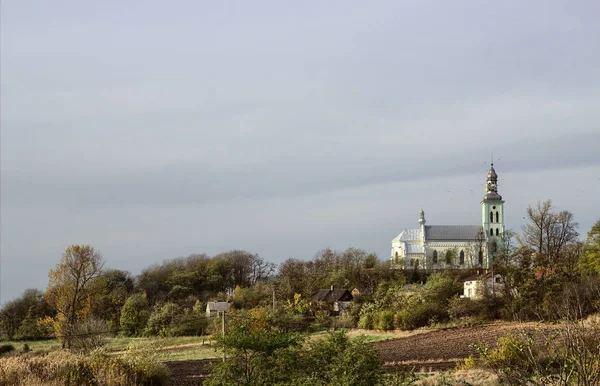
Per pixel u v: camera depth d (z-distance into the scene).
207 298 163.12
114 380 43.12
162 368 51.28
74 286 91.81
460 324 99.69
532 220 124.25
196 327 112.38
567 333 17.41
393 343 80.94
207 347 90.56
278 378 32.41
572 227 124.44
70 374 41.88
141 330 120.88
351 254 194.12
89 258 92.81
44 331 126.00
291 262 184.38
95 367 44.84
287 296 145.50
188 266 192.62
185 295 165.00
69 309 91.31
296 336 34.19
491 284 107.00
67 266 91.75
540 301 96.69
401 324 105.31
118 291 149.38
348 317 119.19
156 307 126.75
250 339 32.91
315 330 109.44
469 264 189.75
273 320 104.00
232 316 76.44
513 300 100.31
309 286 157.75
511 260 109.19
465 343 73.69
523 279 101.81
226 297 153.62
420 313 105.38
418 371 51.97
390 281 161.62
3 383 39.09
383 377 32.25
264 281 185.38
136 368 48.47
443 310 107.88
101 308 125.50
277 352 32.59
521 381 18.19
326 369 31.84
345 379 30.14
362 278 168.88
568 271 101.69
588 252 103.00
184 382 53.22
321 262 189.88
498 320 99.12
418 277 174.75
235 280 191.25
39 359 46.12
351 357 31.41
